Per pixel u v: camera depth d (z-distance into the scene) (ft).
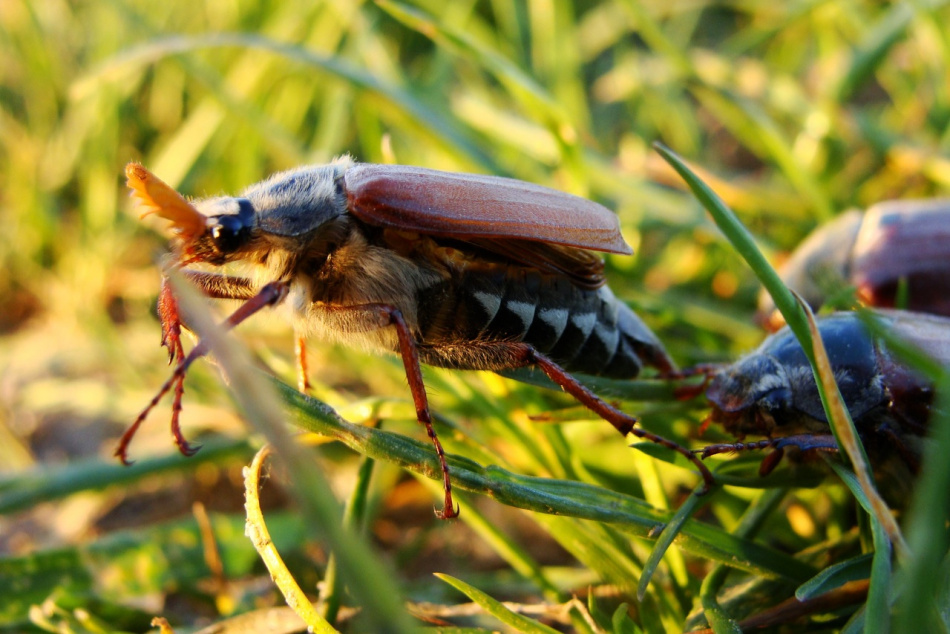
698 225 0.58
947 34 0.60
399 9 0.56
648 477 0.49
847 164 0.63
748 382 0.48
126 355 0.59
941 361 0.47
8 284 0.65
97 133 0.66
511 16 0.74
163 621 0.48
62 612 0.49
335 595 0.48
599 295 0.51
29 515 0.56
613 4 0.79
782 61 0.73
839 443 0.46
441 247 0.50
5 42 0.73
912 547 0.39
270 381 0.46
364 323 0.50
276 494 0.56
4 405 0.59
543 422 0.50
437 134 0.59
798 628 0.47
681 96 0.75
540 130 0.62
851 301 0.48
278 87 0.69
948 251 0.52
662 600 0.47
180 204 0.48
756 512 0.48
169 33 0.75
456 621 0.49
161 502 0.56
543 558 0.54
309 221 0.50
